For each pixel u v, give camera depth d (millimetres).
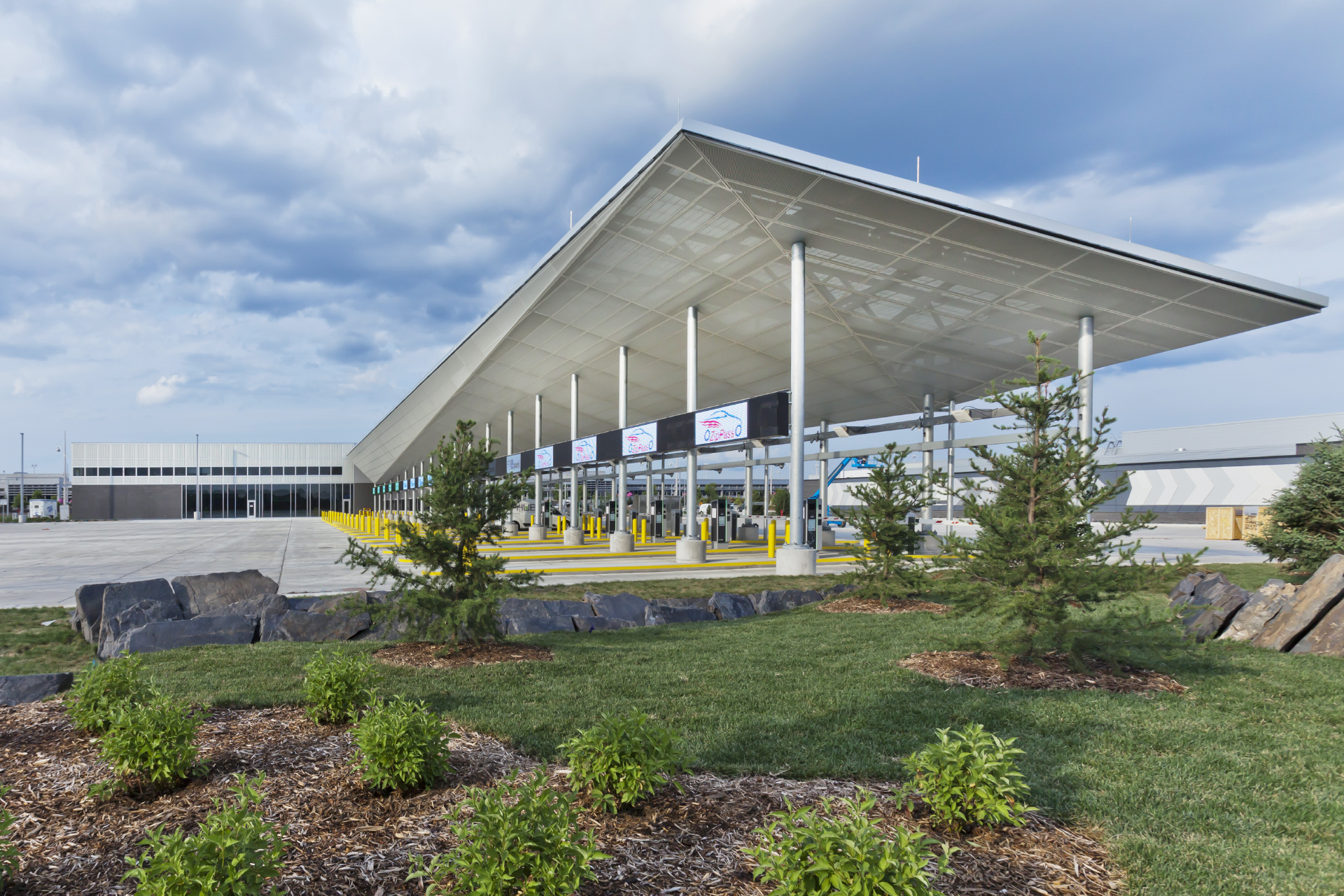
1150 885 3107
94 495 75250
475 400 39594
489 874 2613
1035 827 3625
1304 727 5371
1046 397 7203
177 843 2686
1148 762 4617
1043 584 6984
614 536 26766
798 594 13102
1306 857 3402
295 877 3008
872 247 17531
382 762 3830
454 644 8094
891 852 2619
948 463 32875
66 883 3043
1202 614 9273
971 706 5859
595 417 42594
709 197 16875
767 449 34969
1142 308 17859
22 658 8961
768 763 4508
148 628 8945
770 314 23531
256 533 43188
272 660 7801
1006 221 15000
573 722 5387
